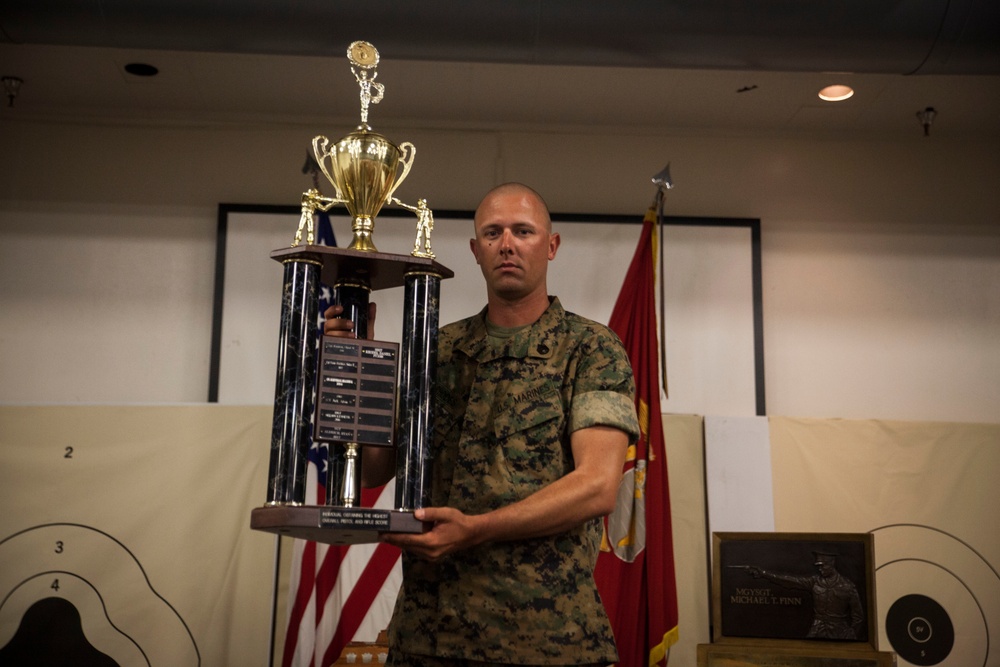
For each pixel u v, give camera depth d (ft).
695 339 16.96
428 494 5.97
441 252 17.12
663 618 12.53
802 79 16.11
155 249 16.98
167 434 15.23
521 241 6.63
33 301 16.66
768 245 17.61
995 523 15.62
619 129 17.90
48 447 15.01
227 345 16.48
